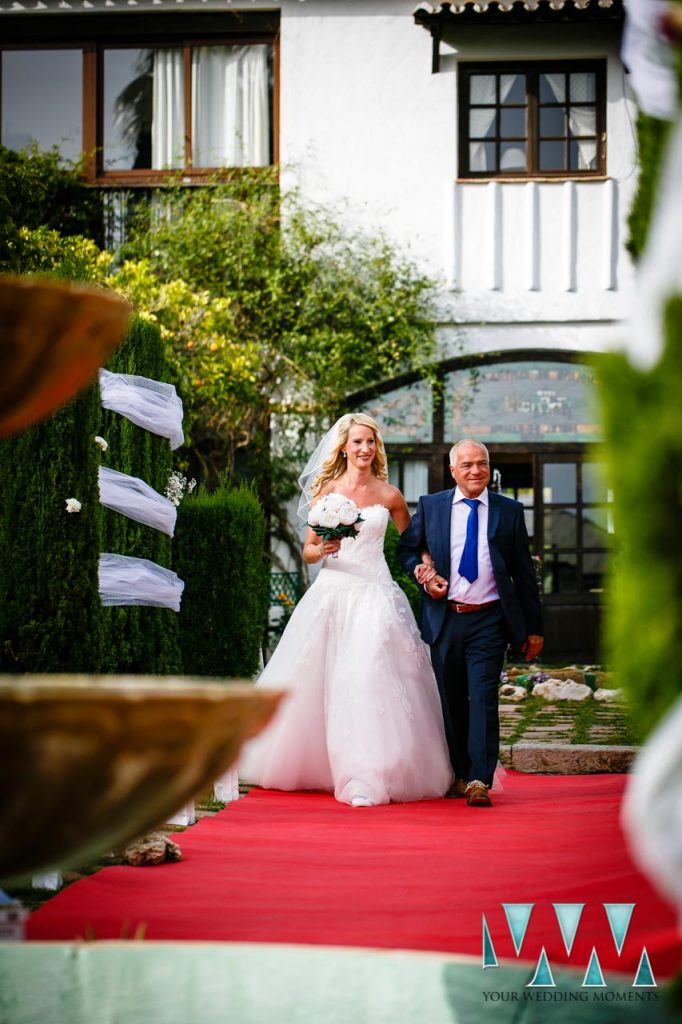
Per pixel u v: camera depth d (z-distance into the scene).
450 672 7.98
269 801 7.67
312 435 16.78
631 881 4.82
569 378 17.31
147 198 17.80
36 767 2.07
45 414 2.91
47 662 5.28
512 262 17.44
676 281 1.90
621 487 1.91
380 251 17.08
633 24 2.45
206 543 8.44
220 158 17.83
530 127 17.62
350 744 7.69
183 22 17.92
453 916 4.41
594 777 8.86
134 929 4.23
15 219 15.88
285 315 16.89
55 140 18.08
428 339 16.92
